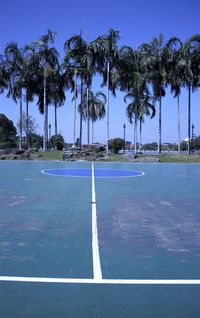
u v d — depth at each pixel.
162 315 3.96
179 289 4.62
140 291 4.55
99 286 4.68
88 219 8.67
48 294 4.43
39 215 9.09
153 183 16.66
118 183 16.50
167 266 5.45
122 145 59.88
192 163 33.81
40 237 7.03
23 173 21.34
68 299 4.30
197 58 40.16
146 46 41.62
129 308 4.10
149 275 5.08
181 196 12.63
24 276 5.00
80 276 5.01
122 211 9.73
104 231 7.55
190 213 9.54
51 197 12.09
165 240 6.91
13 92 44.34
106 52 39.53
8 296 4.38
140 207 10.38
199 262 5.65
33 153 40.38
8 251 6.12
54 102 47.69
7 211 9.59
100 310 4.05
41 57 42.81
